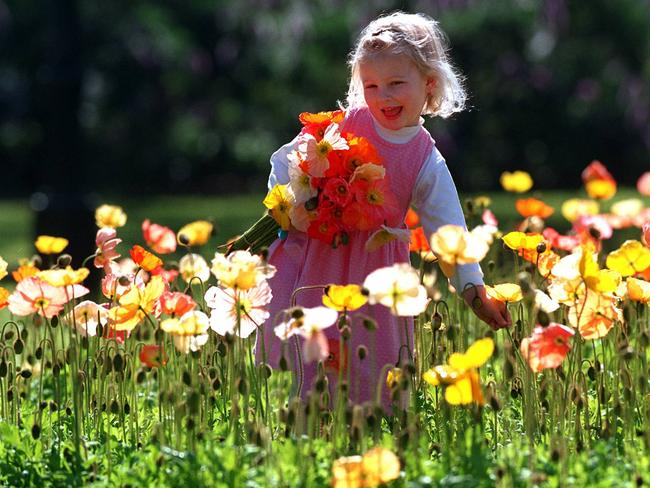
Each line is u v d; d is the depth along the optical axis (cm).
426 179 754
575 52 4094
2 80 4394
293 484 586
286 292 769
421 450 637
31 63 4222
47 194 1891
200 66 4178
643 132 4125
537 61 4056
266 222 776
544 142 4147
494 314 719
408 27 748
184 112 4319
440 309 895
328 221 732
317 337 578
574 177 4209
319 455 620
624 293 714
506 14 3981
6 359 784
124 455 676
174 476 605
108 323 726
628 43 4125
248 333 696
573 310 687
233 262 662
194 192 4528
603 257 917
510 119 4094
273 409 796
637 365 720
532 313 752
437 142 4047
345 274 752
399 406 657
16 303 691
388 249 750
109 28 4066
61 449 698
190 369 773
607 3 4088
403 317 760
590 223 912
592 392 798
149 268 754
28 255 2045
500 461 608
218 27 4166
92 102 4184
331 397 754
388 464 548
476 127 4091
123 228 2880
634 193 3575
